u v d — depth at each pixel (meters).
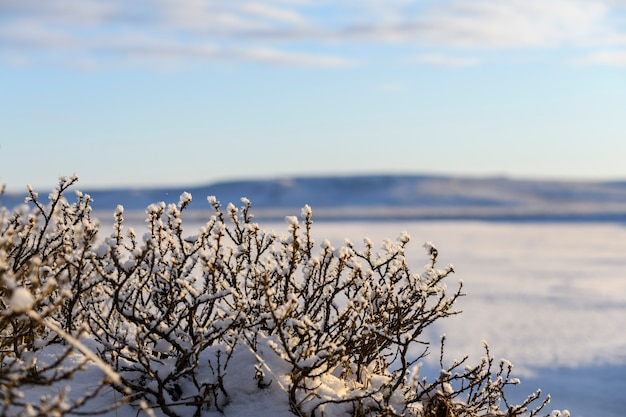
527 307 16.92
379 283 3.81
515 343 12.23
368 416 3.34
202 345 3.30
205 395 3.24
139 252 3.17
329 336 3.60
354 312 3.59
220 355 3.58
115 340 3.47
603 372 10.20
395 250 3.82
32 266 3.32
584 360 11.01
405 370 3.51
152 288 3.62
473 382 3.57
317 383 3.46
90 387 3.31
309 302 3.63
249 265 3.71
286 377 3.44
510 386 9.45
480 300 18.14
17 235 3.62
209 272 3.54
